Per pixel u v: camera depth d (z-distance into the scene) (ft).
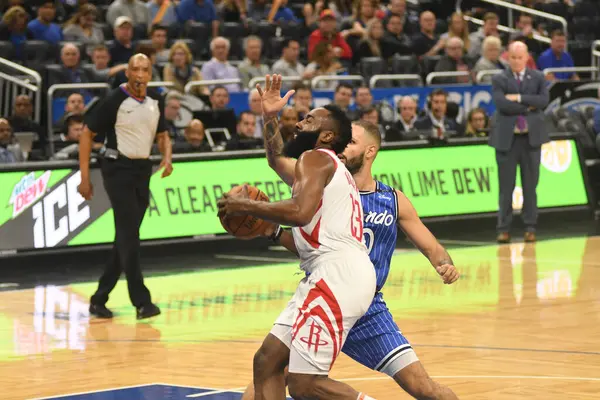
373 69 110.93
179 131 92.32
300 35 119.75
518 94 89.56
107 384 43.86
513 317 58.85
